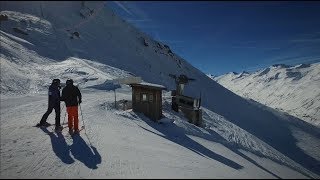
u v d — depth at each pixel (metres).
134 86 18.73
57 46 55.09
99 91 30.67
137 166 8.26
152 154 9.66
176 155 9.88
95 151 9.55
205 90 83.62
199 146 13.09
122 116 17.28
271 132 55.28
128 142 11.05
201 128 21.30
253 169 9.98
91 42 73.12
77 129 11.62
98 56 65.38
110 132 12.45
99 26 86.69
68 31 70.25
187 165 8.68
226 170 8.53
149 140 11.95
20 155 8.89
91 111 17.48
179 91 23.27
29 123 12.99
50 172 7.66
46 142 10.24
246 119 61.16
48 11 72.75
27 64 36.94
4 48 37.91
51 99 11.95
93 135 11.55
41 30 58.69
